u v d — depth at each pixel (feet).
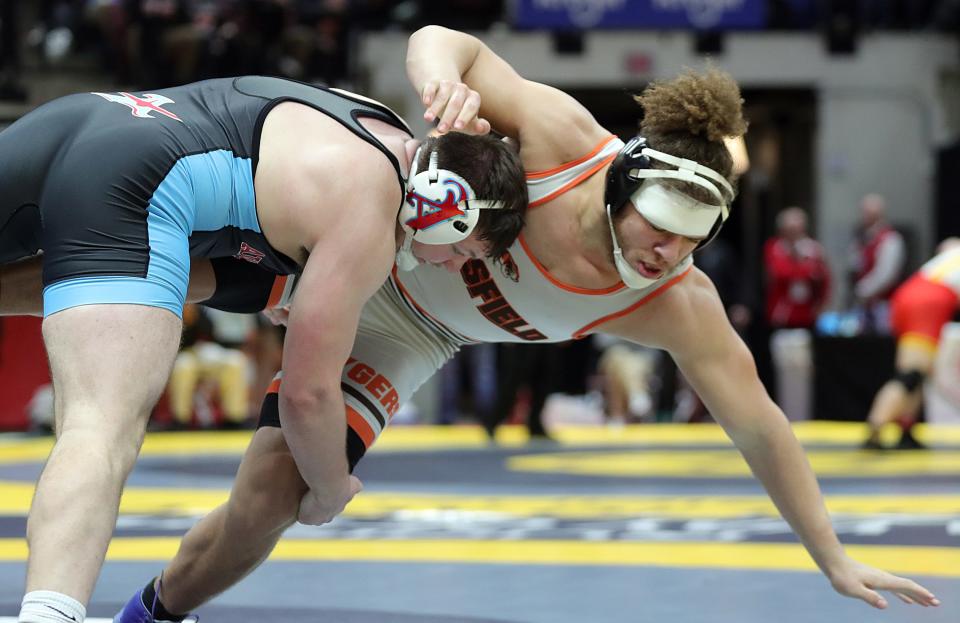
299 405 12.67
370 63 66.13
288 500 14.52
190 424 53.67
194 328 53.62
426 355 16.46
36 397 52.19
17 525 27.48
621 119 80.33
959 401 46.50
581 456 44.32
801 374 57.93
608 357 60.75
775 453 15.46
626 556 22.90
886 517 28.12
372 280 12.78
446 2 67.97
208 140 13.08
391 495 33.01
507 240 13.80
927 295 44.93
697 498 32.17
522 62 68.08
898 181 71.10
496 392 50.83
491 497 32.60
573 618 17.46
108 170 12.40
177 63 58.18
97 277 12.07
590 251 14.24
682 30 68.64
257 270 15.20
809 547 15.70
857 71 70.54
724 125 13.23
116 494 11.39
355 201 12.71
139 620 15.56
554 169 14.26
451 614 17.72
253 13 61.16
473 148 13.44
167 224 12.55
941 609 18.04
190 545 15.24
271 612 17.84
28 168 12.73
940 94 71.00
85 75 62.39
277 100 13.52
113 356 11.79
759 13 69.00
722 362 15.15
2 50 59.72
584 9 67.97
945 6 70.90
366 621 17.20
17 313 15.44
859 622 17.17
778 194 77.20
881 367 55.47
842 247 70.95
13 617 17.10
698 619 17.37
